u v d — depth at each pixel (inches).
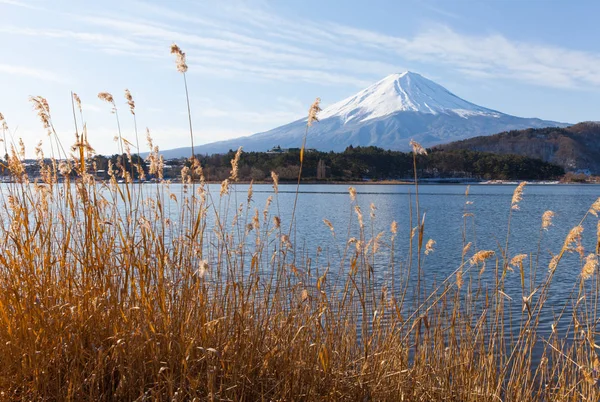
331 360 241.8
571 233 261.9
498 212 2529.5
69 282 225.3
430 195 4296.3
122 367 206.5
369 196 3875.5
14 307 206.8
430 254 1156.5
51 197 254.2
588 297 676.7
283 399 215.8
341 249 1047.6
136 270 252.2
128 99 257.1
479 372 276.4
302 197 3533.5
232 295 250.1
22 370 199.0
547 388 267.6
